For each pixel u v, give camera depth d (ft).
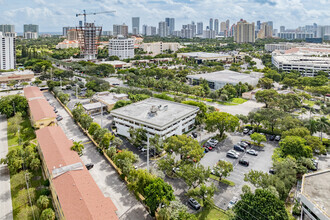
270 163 349.82
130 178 276.82
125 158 307.37
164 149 348.38
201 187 256.93
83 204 223.30
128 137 442.09
